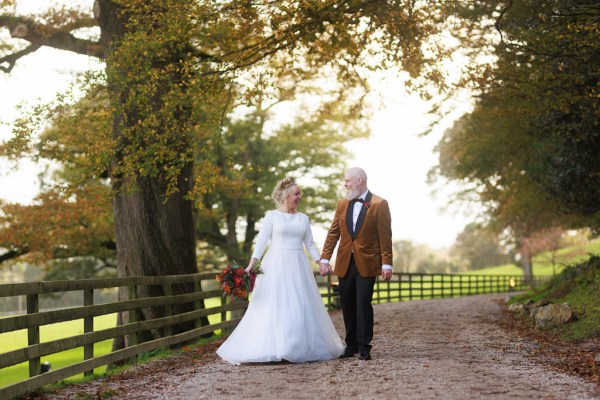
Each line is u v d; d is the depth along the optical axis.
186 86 12.52
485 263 98.12
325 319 8.80
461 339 11.65
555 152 19.77
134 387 7.50
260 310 8.64
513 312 17.92
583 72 13.75
